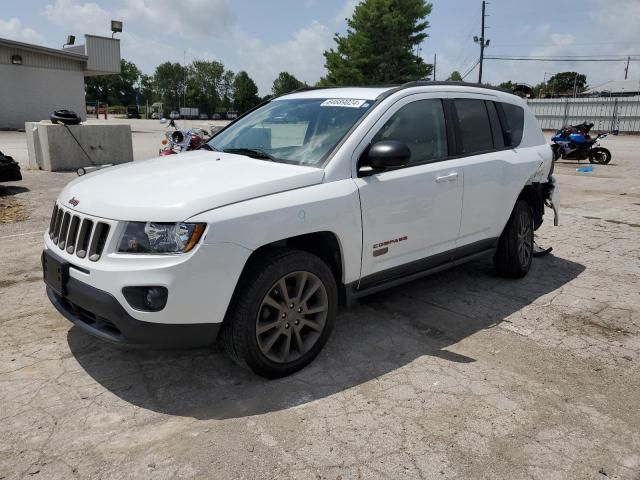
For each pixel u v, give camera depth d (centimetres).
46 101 2731
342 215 343
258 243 303
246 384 329
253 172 339
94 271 292
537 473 253
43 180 1084
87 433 278
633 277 548
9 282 495
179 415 296
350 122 379
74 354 362
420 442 274
